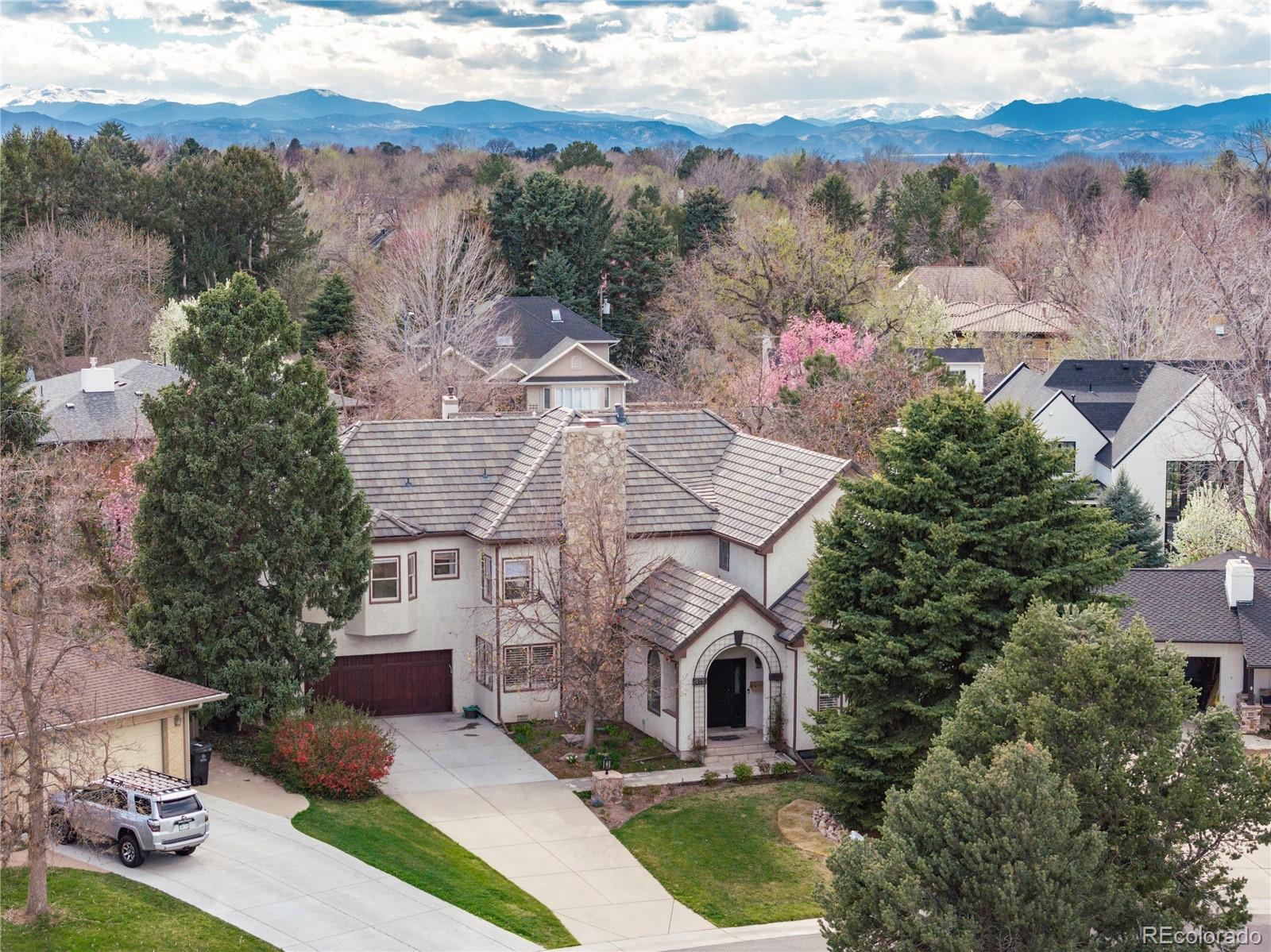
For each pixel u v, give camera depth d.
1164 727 27.58
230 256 108.81
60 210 105.25
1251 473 61.94
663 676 43.78
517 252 112.06
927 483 37.12
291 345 41.50
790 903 33.69
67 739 29.05
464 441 48.91
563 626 43.94
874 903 25.39
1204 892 27.17
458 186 187.50
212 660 39.88
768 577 44.41
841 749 37.31
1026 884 24.45
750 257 96.31
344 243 124.94
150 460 40.72
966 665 36.12
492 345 88.88
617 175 190.62
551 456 46.84
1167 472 70.50
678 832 37.66
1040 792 25.11
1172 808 26.86
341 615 42.22
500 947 30.00
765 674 43.22
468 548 47.00
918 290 99.06
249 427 39.91
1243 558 49.41
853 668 36.97
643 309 111.00
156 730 36.31
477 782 40.88
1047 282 123.81
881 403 62.19
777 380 73.06
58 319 91.56
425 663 47.19
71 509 33.53
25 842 32.41
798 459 47.12
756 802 39.75
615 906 33.09
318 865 33.09
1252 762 27.67
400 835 36.06
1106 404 79.06
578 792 40.28
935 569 36.75
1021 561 37.28
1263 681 47.62
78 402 66.81
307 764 38.09
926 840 25.72
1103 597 37.88
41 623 29.44
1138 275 103.38
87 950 27.31
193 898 30.42
